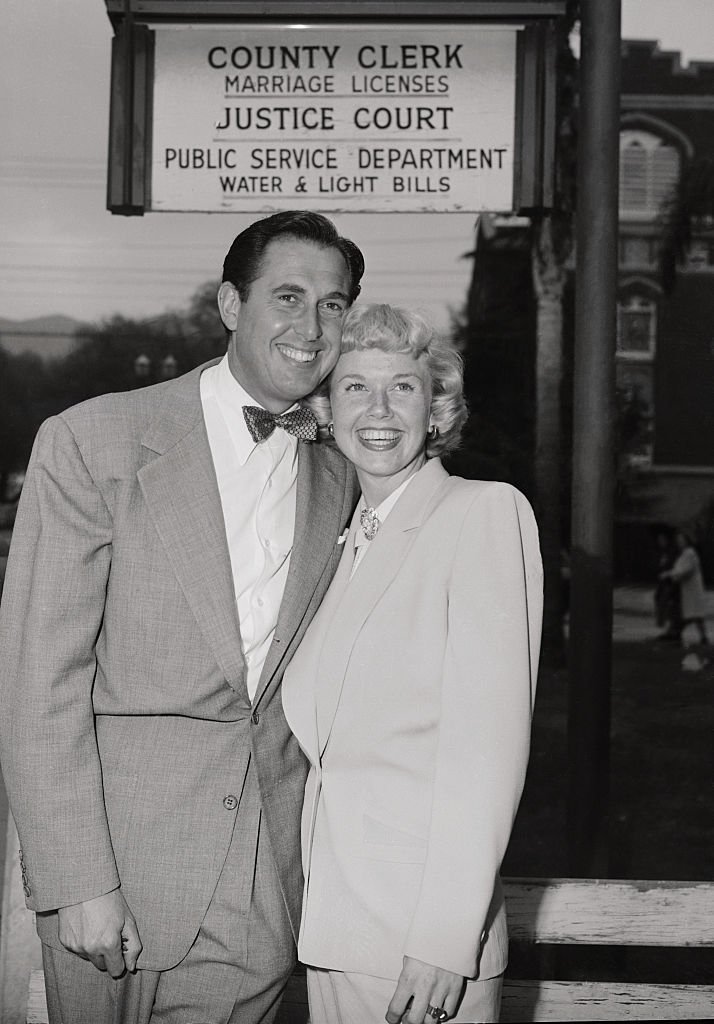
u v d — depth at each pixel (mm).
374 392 2002
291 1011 2467
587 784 3605
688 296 19578
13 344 19219
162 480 2020
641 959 3797
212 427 2154
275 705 2059
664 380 19828
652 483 19656
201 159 3670
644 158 18594
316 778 1949
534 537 1922
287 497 2152
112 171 3648
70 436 2010
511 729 1770
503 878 2551
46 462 1990
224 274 2203
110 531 1996
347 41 3623
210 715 2012
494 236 13586
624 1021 2529
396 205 3691
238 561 2074
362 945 1827
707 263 15203
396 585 1915
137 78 3625
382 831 1849
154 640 1990
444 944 1724
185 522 2014
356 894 1843
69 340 19375
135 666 1997
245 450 2123
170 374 19344
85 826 1909
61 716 1915
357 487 2291
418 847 1826
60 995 2004
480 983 1819
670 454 19828
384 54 3625
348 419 2025
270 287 2117
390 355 2004
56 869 1894
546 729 7328
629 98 18234
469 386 13562
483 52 3631
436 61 3635
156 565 1992
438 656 1854
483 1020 1831
